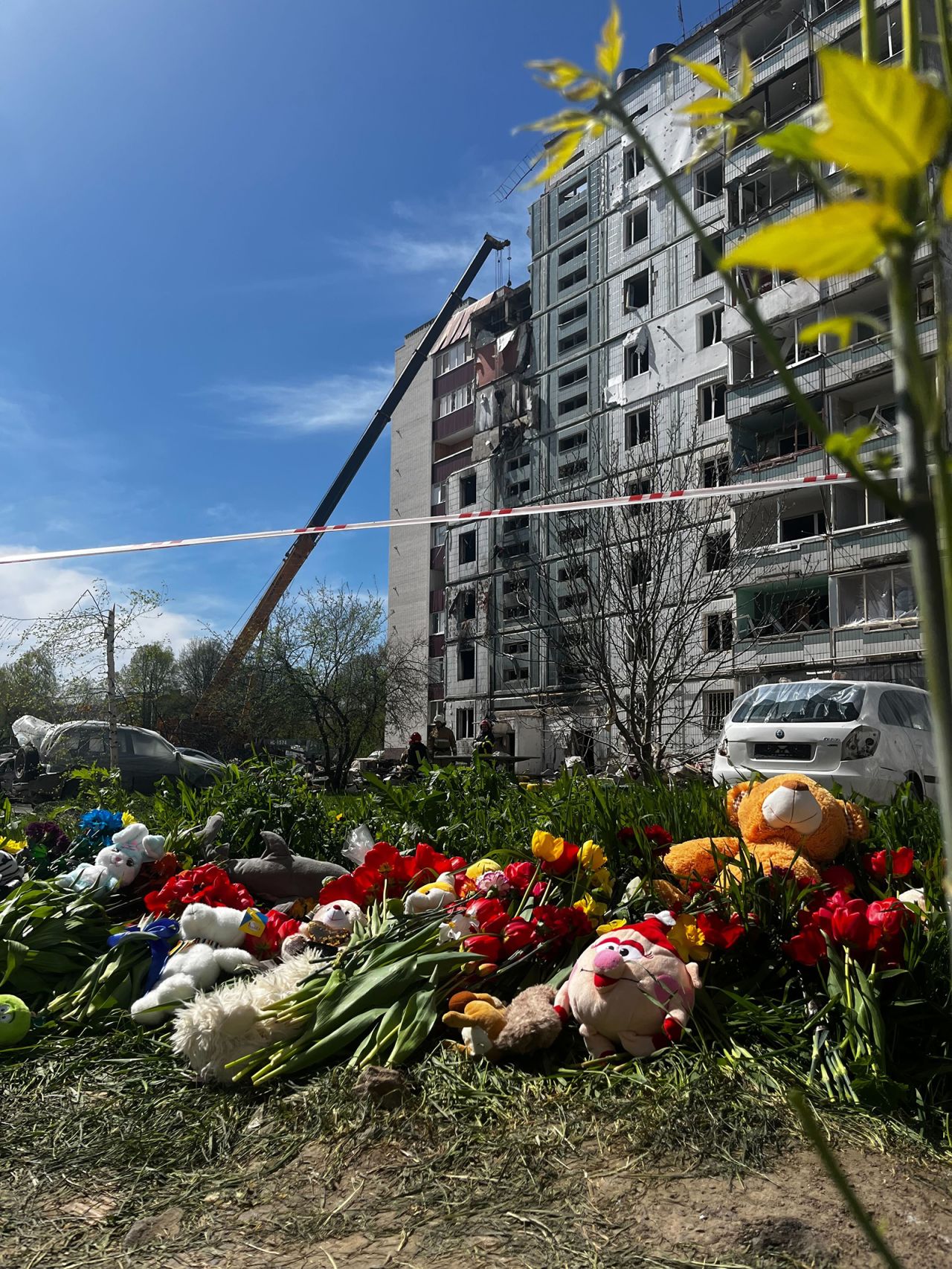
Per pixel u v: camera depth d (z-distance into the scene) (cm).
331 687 2566
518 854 406
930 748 945
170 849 500
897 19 1672
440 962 300
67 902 379
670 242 3456
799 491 2716
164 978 332
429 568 5169
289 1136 238
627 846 402
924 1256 180
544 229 4172
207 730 2544
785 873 324
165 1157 231
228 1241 193
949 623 51
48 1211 208
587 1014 274
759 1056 262
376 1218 199
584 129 57
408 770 1427
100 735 1414
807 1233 187
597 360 3841
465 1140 229
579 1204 200
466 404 5006
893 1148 223
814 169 46
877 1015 256
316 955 327
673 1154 219
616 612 1310
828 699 902
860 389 2641
